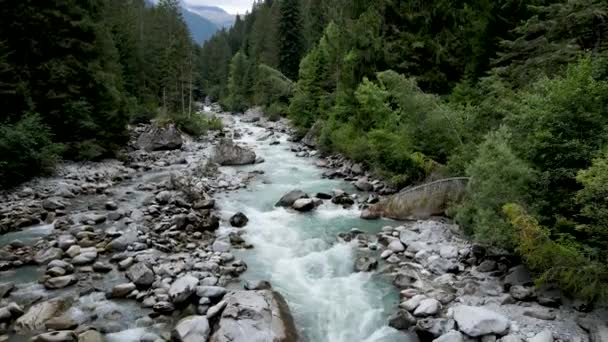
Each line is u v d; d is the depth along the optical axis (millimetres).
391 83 20078
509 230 9953
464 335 8039
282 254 12617
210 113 61688
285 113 51625
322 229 14703
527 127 10742
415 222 15008
